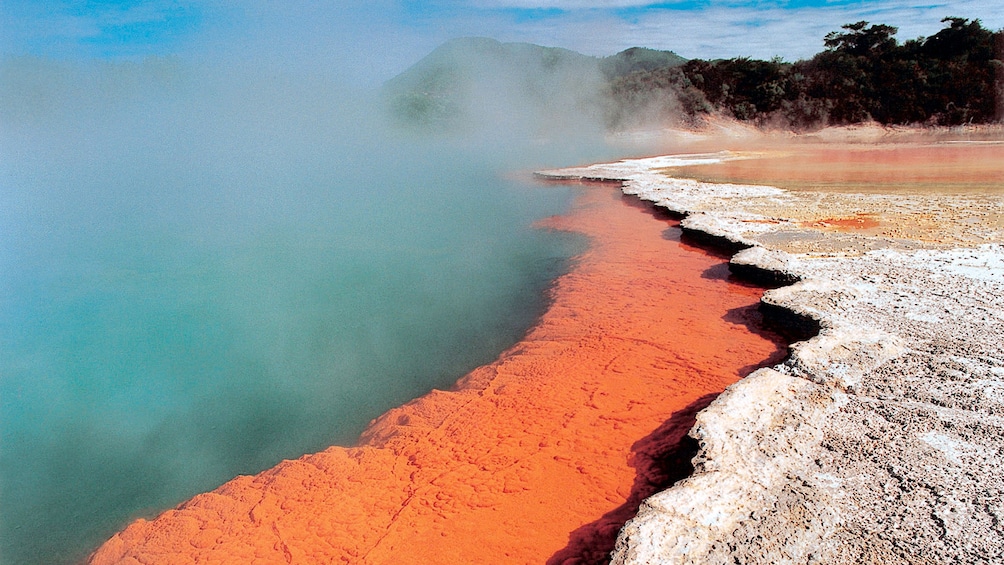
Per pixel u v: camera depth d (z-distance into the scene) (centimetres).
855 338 673
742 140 4547
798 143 3988
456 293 1142
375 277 1311
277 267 1467
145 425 743
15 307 1225
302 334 998
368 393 773
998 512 404
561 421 608
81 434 724
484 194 2344
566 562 414
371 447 604
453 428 616
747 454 477
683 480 445
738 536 389
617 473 515
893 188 1700
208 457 657
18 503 590
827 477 450
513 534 448
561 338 828
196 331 1055
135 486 611
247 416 739
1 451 691
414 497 501
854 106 4850
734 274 1027
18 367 934
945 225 1208
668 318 862
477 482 515
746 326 820
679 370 700
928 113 4688
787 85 5156
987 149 2825
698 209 1514
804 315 766
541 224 1655
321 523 479
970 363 618
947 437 495
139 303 1232
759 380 586
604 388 668
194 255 1642
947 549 375
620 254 1232
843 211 1402
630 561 366
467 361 834
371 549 440
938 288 845
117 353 971
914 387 577
